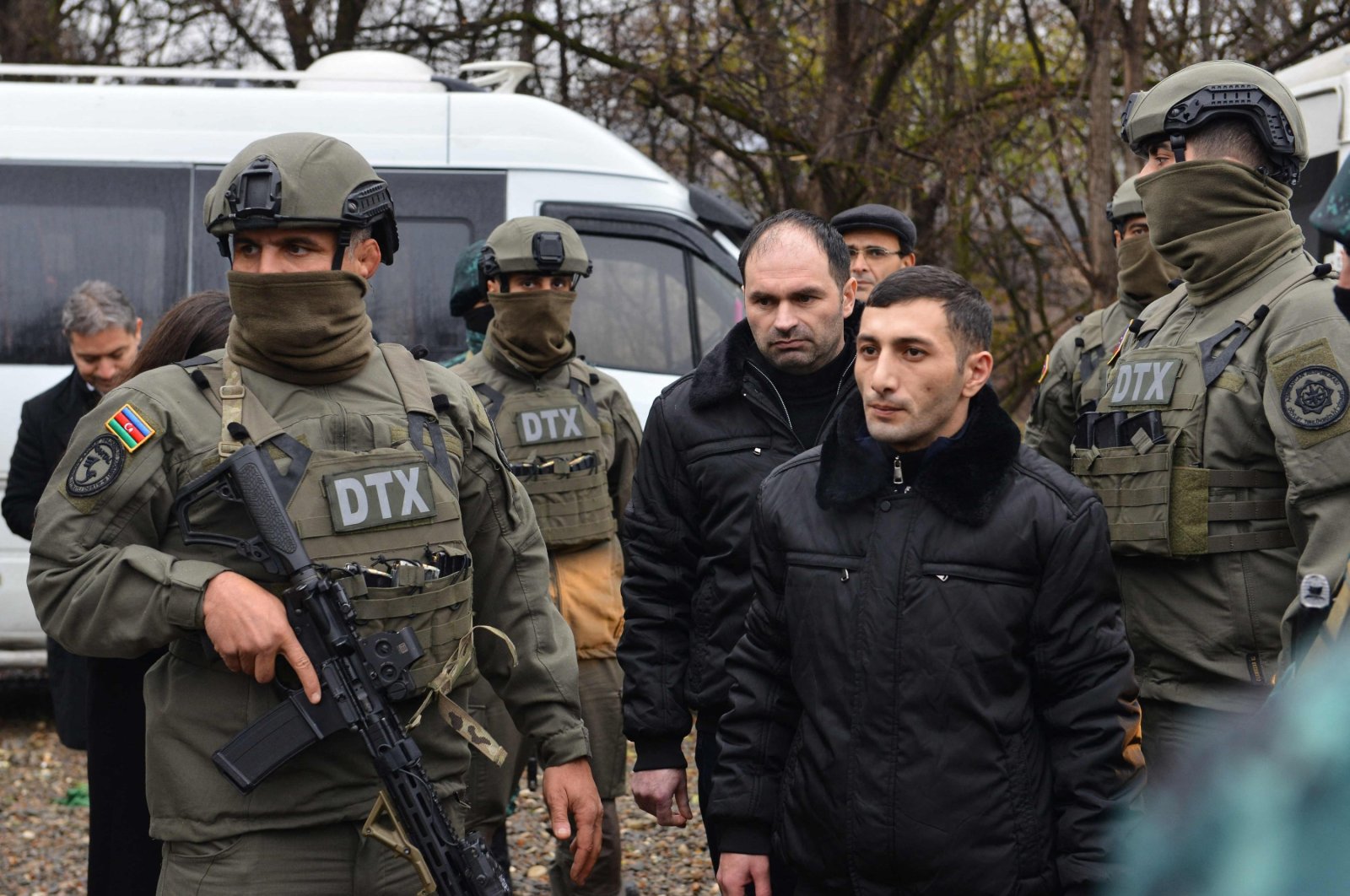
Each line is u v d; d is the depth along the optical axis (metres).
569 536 3.64
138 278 6.21
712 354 2.93
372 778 2.13
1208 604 2.66
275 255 2.15
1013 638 2.13
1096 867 2.06
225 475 2.09
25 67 6.30
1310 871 0.64
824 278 2.74
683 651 2.96
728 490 2.82
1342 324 2.45
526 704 2.44
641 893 4.39
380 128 6.36
